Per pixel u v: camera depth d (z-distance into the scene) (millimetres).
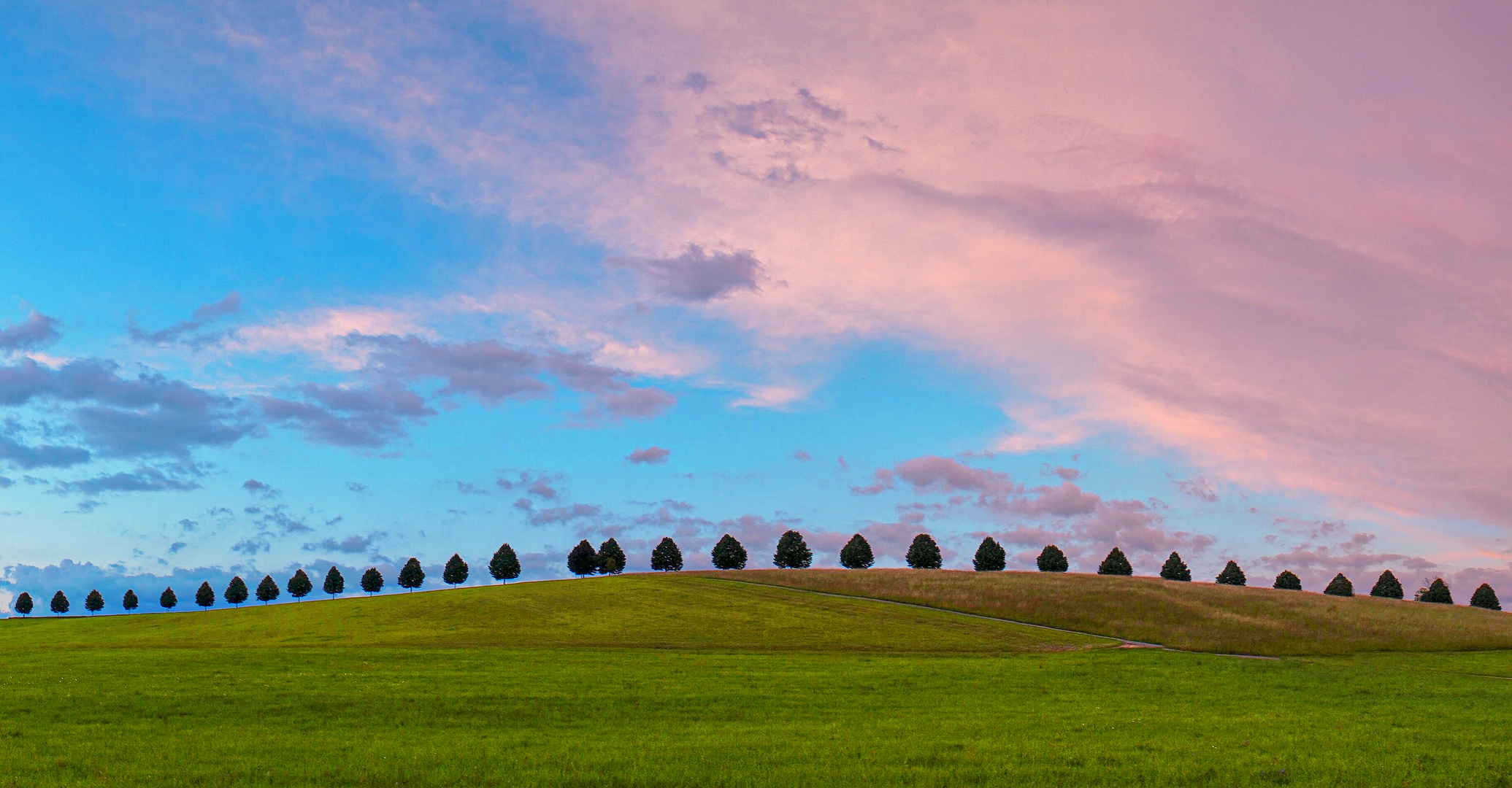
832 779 20359
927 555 138750
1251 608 89875
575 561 143000
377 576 145750
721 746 24125
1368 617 86875
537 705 31672
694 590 99125
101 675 40656
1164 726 28422
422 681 37812
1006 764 21969
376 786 19641
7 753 22875
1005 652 65250
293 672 41906
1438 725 29016
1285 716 30922
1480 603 122500
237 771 20703
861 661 50688
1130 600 91438
